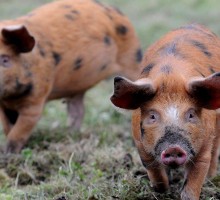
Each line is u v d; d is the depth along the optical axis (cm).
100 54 1741
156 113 1102
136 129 1189
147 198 1287
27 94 1580
